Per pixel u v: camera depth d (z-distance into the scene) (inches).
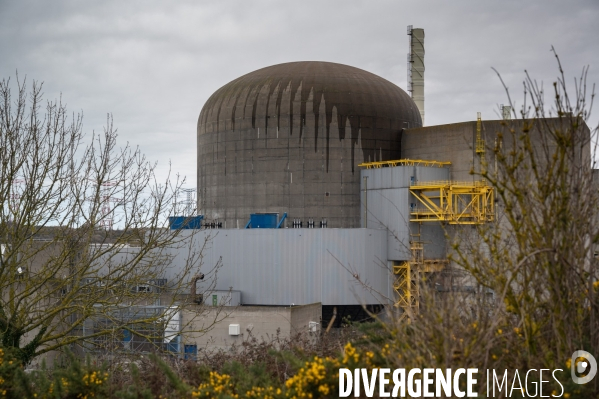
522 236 430.3
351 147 3011.8
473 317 449.1
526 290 434.9
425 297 425.1
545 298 446.0
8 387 564.1
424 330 413.4
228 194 3117.6
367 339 497.7
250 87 3127.5
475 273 448.8
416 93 4040.4
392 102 3112.7
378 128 3048.7
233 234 2571.4
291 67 3169.3
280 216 3006.9
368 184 2849.4
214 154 3181.6
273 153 3031.5
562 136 422.9
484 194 2438.5
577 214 424.5
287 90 3046.3
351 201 2994.6
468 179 2733.8
